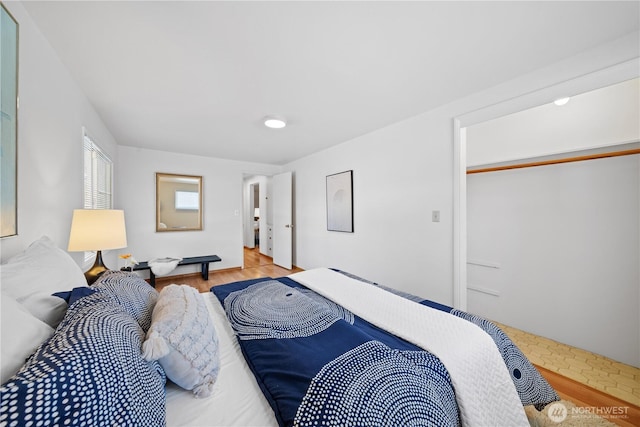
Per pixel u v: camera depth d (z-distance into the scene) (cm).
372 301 152
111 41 146
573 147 208
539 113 226
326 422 67
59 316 88
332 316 127
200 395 85
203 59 165
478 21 133
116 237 173
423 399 76
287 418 71
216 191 460
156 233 406
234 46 152
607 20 132
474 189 272
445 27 138
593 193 203
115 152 347
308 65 173
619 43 146
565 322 216
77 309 78
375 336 115
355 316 138
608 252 196
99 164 273
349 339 106
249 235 732
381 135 301
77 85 191
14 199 107
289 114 259
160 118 265
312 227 436
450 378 91
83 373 52
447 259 234
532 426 133
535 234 233
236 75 185
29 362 54
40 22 129
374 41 149
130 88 201
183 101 226
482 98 208
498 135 251
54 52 151
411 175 266
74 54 156
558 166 220
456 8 124
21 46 117
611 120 191
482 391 94
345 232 361
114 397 54
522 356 126
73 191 181
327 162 396
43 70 138
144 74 181
